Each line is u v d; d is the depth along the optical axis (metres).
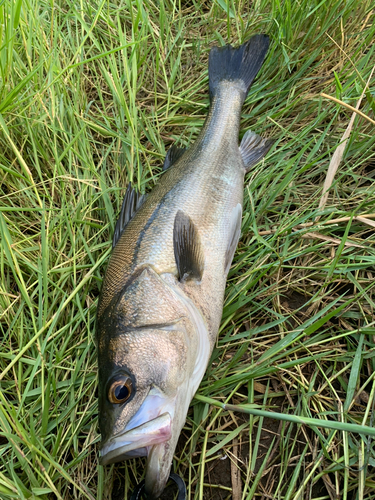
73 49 0.55
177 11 0.64
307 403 0.37
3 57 0.45
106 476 0.35
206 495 0.36
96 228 0.48
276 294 0.42
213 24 0.62
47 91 0.50
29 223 0.47
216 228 0.42
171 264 0.37
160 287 0.35
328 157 0.49
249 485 0.35
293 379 0.39
